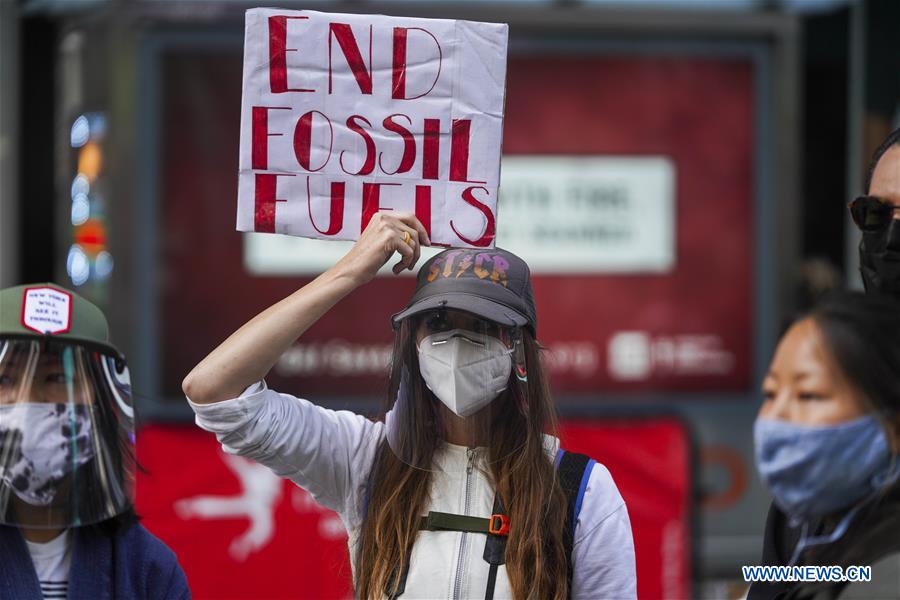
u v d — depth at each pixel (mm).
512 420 5805
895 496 4395
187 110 12211
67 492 5391
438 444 5816
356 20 5812
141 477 11789
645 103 12422
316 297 5531
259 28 5832
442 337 5633
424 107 5816
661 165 12484
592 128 12398
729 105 12469
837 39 12547
